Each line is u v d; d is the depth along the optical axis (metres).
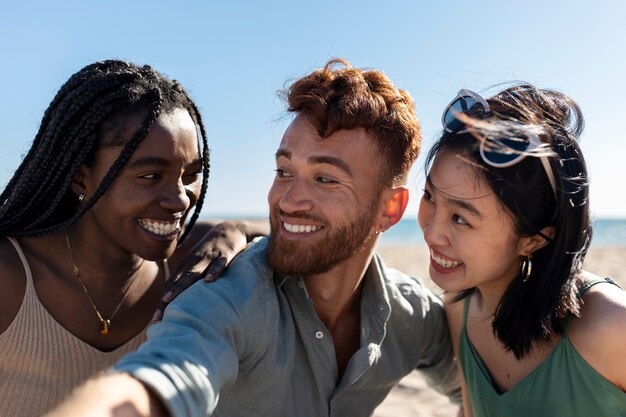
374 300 0.70
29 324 0.66
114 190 0.65
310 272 0.63
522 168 0.61
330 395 0.67
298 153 0.62
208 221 0.90
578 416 0.63
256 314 0.60
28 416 0.66
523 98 0.64
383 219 0.68
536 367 0.66
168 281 0.67
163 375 0.43
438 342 0.82
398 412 1.33
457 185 0.63
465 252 0.64
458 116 0.62
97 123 0.64
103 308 0.71
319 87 0.63
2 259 0.66
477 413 0.75
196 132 0.71
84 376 0.69
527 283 0.65
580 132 0.66
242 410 0.62
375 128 0.64
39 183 0.67
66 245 0.69
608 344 0.61
